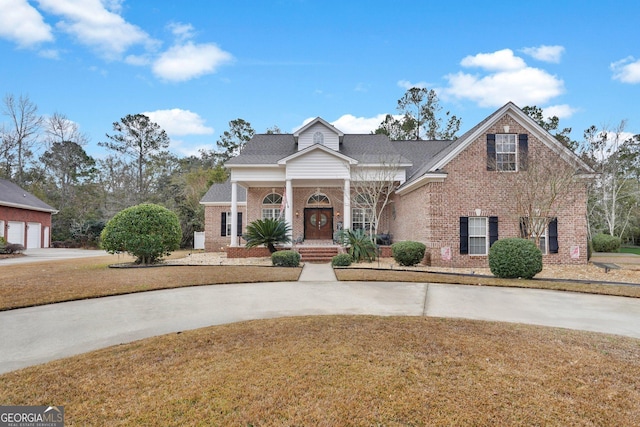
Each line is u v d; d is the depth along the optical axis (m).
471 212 14.16
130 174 42.28
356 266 13.70
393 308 7.14
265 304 7.48
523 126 14.35
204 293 8.65
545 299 7.99
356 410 3.10
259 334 5.25
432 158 18.78
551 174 13.24
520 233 13.72
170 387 3.53
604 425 2.90
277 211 20.64
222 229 24.16
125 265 13.49
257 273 11.40
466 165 14.26
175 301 7.77
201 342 4.91
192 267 12.85
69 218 37.28
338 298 8.09
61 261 16.69
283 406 3.17
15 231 28.47
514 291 8.91
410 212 16.86
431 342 4.85
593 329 5.68
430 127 42.53
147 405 3.19
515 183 13.66
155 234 13.61
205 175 41.44
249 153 19.64
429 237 14.20
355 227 20.03
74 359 4.33
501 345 4.74
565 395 3.38
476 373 3.85
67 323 6.09
